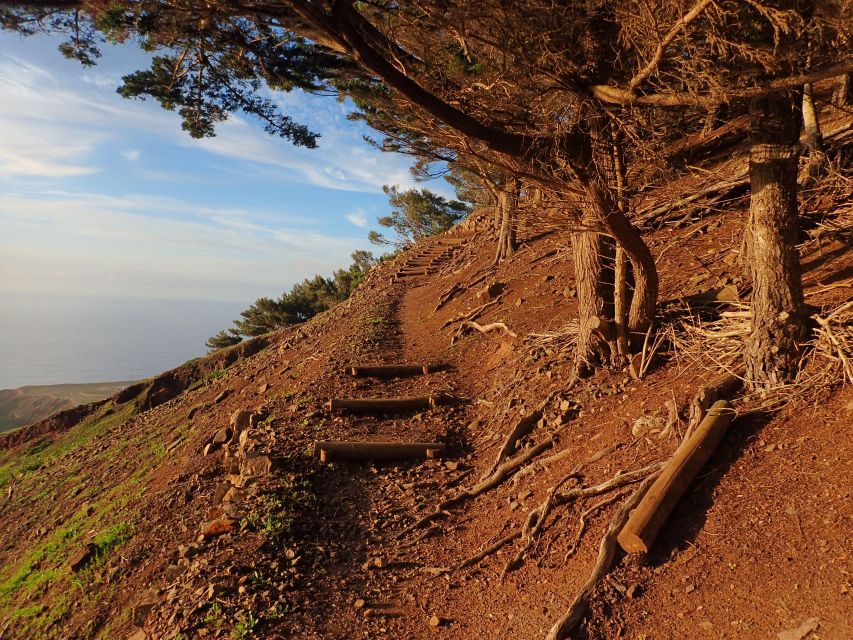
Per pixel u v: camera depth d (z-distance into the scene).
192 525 6.65
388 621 4.35
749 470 4.12
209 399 14.02
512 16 4.15
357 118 8.55
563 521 4.73
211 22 4.85
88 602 6.22
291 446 7.39
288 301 47.31
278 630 4.26
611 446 5.25
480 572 4.72
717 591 3.38
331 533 5.68
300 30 4.61
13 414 129.50
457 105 4.94
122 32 4.80
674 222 9.74
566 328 8.27
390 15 5.03
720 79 3.82
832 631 2.84
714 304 6.58
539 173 4.83
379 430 7.91
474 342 11.19
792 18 3.44
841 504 3.49
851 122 7.99
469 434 7.62
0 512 13.14
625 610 3.52
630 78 4.50
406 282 21.92
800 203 7.49
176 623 4.50
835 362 4.46
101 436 16.92
